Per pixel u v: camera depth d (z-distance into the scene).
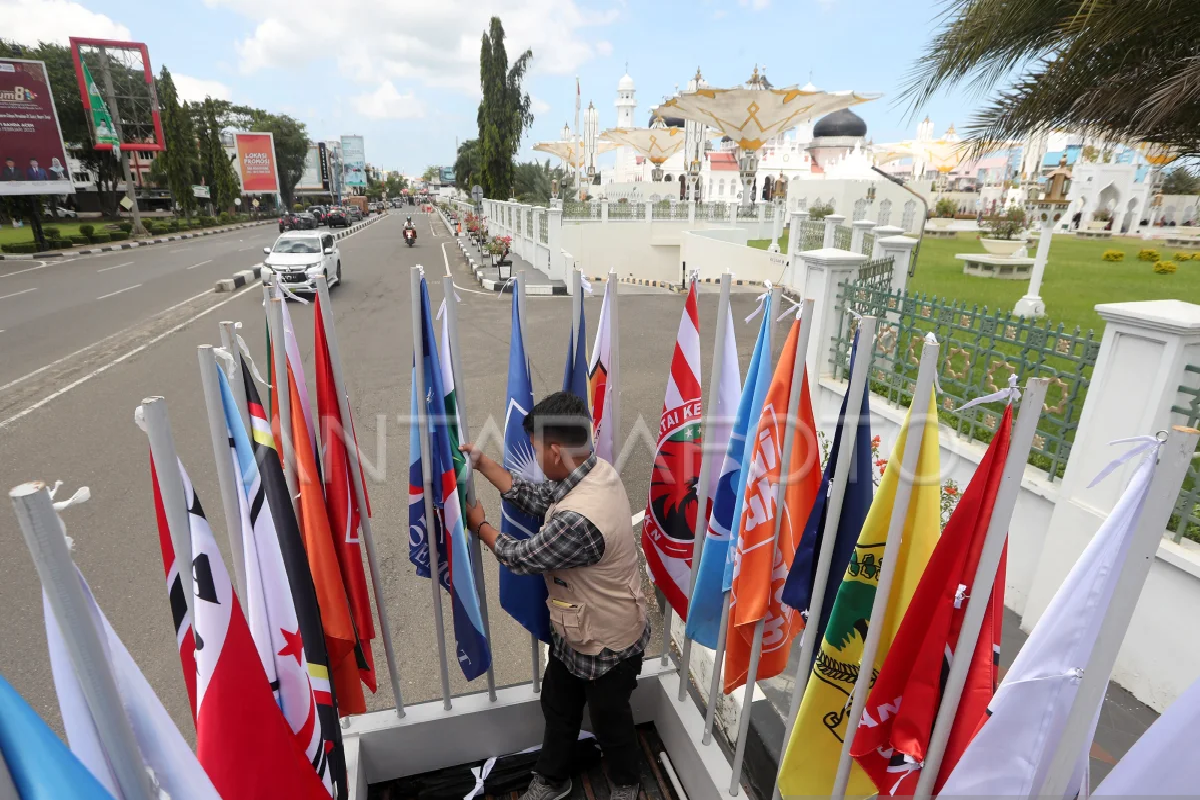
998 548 1.20
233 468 1.44
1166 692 2.83
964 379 4.02
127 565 4.16
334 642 1.99
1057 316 9.62
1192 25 3.96
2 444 6.09
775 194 29.47
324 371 1.90
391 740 2.39
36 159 20.27
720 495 2.04
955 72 5.09
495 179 31.00
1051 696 1.24
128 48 27.28
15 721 0.85
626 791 2.23
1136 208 29.20
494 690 2.49
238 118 63.53
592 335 10.47
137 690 1.06
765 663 2.11
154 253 23.62
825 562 1.61
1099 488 3.00
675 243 18.91
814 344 5.17
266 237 33.56
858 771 1.71
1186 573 2.71
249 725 1.33
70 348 9.59
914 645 1.39
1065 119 5.10
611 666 2.04
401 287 15.59
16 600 3.83
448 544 2.12
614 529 1.91
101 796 0.90
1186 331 2.59
